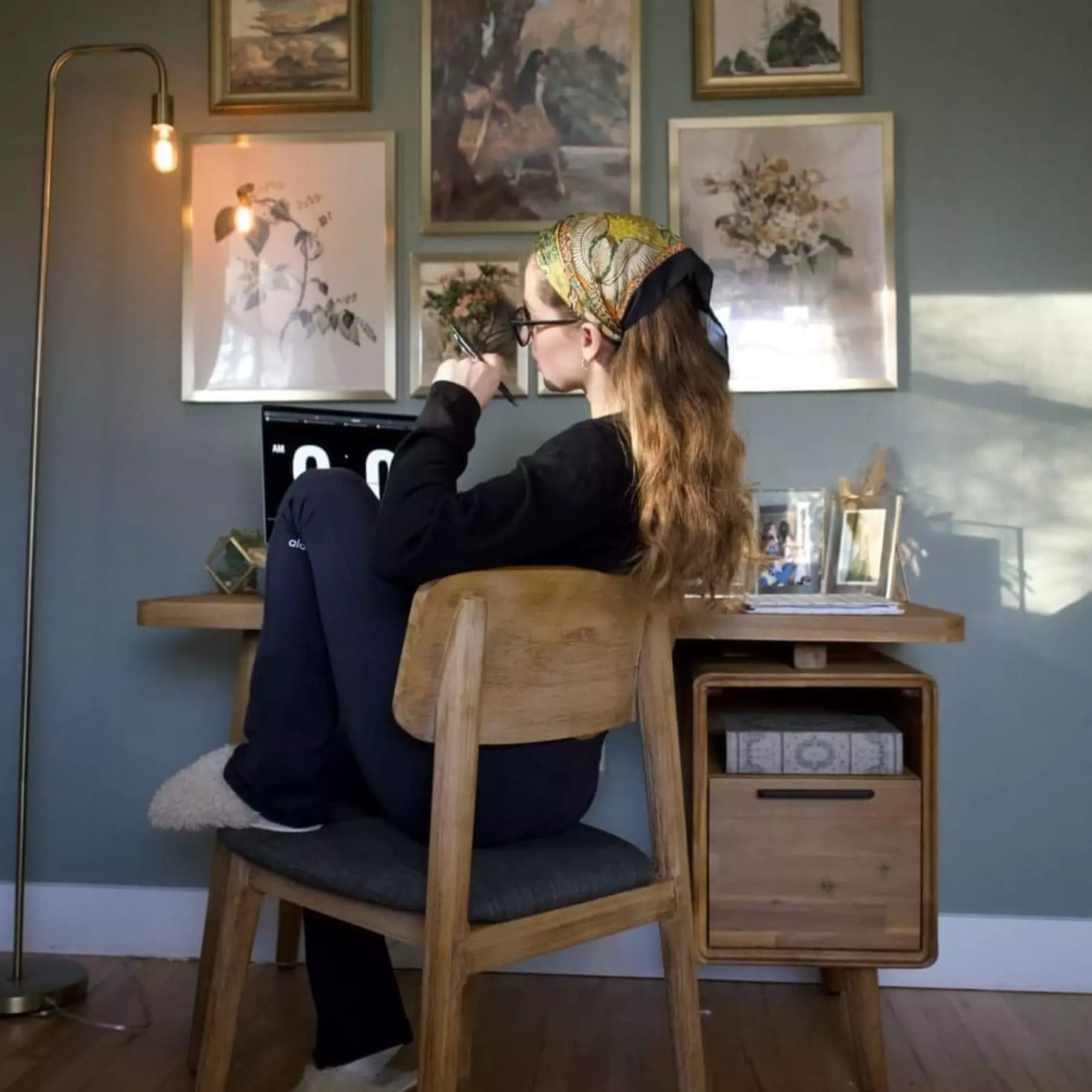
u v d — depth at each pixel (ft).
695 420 4.01
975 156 6.77
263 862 4.13
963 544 6.74
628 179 6.88
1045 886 6.70
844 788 5.10
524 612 3.67
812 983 6.71
